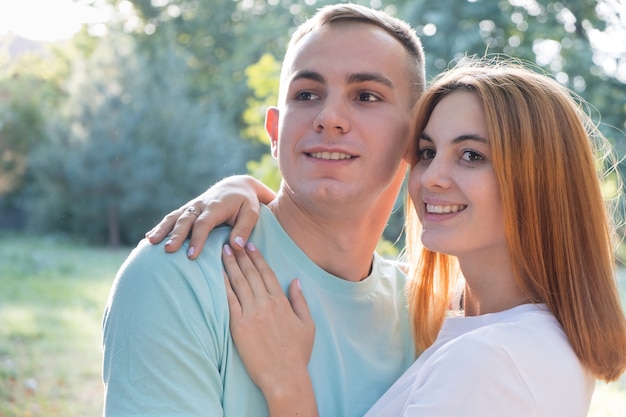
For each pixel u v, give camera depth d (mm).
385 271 2467
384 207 2314
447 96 2119
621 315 2064
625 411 5652
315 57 2152
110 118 21781
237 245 2092
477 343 1888
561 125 2066
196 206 2131
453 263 2404
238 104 22766
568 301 2033
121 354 1909
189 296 1940
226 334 1968
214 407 1918
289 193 2219
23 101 23609
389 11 13883
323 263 2229
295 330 2055
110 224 21984
